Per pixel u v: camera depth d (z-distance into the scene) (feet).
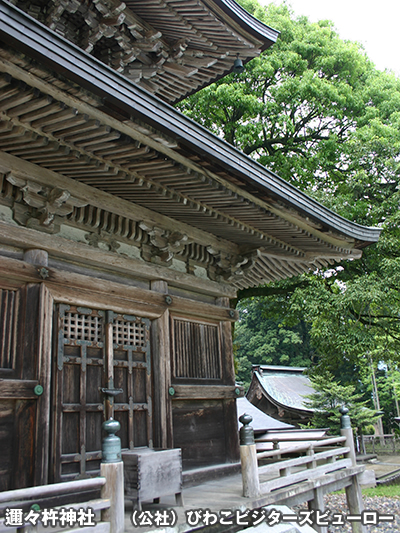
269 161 56.18
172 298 20.30
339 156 59.67
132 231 19.04
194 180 16.31
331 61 60.90
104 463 11.23
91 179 16.16
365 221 52.85
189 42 24.45
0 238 14.34
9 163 14.25
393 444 82.69
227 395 22.11
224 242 23.75
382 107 62.03
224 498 15.53
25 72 10.26
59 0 19.44
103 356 16.92
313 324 52.08
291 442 34.06
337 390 69.10
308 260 25.72
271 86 58.75
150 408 18.34
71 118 12.03
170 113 13.05
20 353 14.24
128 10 21.99
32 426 13.93
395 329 53.88
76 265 17.01
